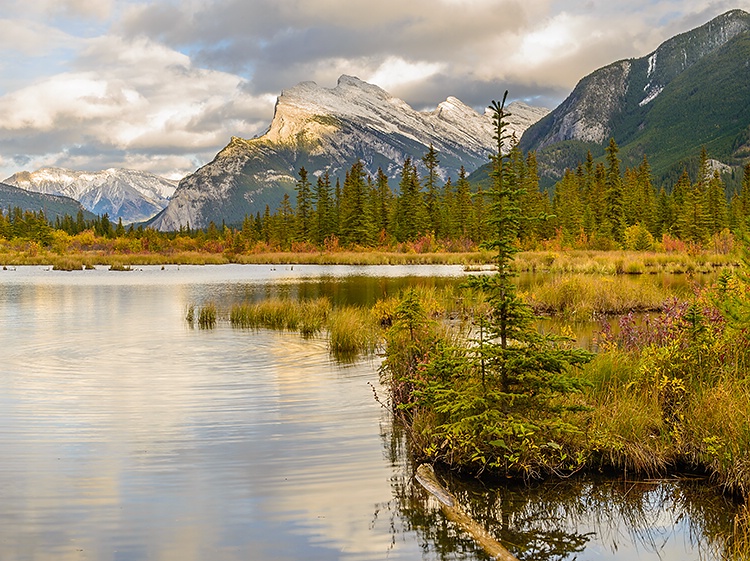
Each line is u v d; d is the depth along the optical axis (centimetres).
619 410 821
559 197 9262
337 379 1262
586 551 587
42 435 902
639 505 680
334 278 4400
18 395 1131
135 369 1363
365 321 1923
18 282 4078
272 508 665
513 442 761
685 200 8088
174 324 2117
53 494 696
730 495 700
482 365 812
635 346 1147
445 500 677
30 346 1666
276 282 4047
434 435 806
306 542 596
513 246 796
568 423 780
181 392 1154
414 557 564
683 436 786
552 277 3459
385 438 889
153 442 872
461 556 569
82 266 6044
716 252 5928
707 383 874
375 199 9588
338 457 813
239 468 773
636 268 4359
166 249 8919
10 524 626
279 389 1176
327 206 9094
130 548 582
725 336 953
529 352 796
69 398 1112
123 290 3469
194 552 573
